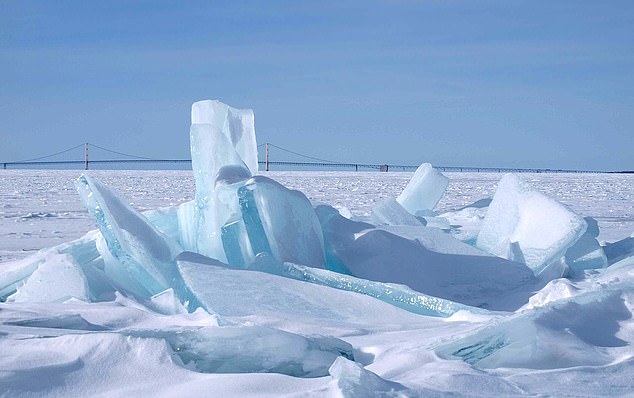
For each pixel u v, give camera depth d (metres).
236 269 4.14
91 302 3.98
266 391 2.19
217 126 5.17
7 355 2.44
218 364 2.58
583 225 4.88
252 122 5.29
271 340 2.61
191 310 3.73
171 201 15.62
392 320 3.57
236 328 2.62
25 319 3.21
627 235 8.38
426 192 7.37
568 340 2.66
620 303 3.01
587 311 2.90
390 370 2.43
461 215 8.63
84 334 2.54
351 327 3.35
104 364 2.38
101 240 4.72
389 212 6.15
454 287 4.69
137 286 4.46
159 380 2.29
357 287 4.11
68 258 4.27
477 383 2.22
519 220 5.32
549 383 2.28
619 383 2.29
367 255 4.91
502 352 2.66
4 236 8.34
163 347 2.45
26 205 14.06
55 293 4.04
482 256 5.00
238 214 4.68
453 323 3.49
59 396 2.20
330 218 5.31
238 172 4.75
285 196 4.62
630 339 2.76
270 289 3.80
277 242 4.50
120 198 4.61
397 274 4.76
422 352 2.56
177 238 5.29
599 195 19.28
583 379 2.31
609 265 5.26
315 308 3.61
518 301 4.30
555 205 5.12
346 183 28.06
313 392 2.09
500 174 47.81
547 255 4.88
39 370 2.31
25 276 4.42
